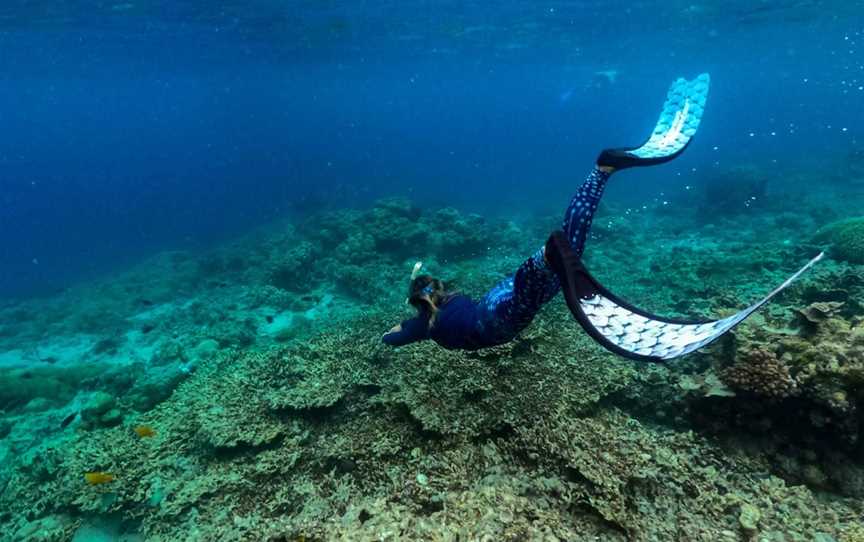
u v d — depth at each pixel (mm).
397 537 4125
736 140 69688
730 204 23375
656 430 5977
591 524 4441
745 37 40281
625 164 3094
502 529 4121
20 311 19828
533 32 32281
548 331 7332
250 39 30719
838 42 50000
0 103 66500
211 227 39531
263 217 39031
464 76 63875
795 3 28000
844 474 5000
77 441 7133
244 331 12805
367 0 22312
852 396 4918
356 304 14422
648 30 33094
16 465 8227
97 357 13789
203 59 38469
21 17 22219
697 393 5758
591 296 2479
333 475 5543
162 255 26484
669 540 4262
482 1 23219
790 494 4832
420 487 4992
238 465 5984
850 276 8438
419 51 39344
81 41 28438
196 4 21328
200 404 7016
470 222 19078
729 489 4980
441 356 6734
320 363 7406
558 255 2461
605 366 6598
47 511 6070
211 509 5402
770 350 5621
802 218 19578
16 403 10734
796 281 8695
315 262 17766
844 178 28812
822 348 5238
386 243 17719
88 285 23828
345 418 6371
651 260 15422
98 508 5695
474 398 6066
